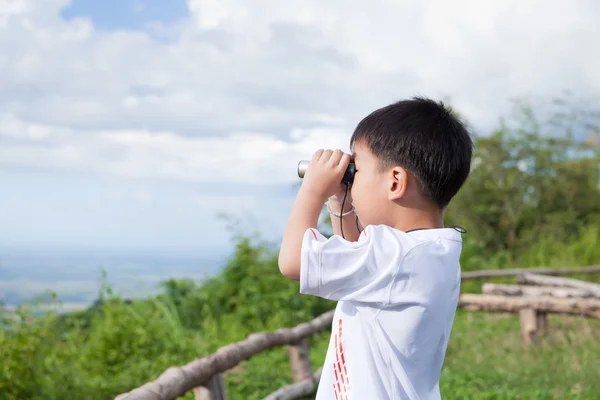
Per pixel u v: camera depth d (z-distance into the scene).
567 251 15.34
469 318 9.80
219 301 9.67
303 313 9.26
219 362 4.15
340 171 1.86
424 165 1.79
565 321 8.99
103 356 6.92
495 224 17.67
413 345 1.75
